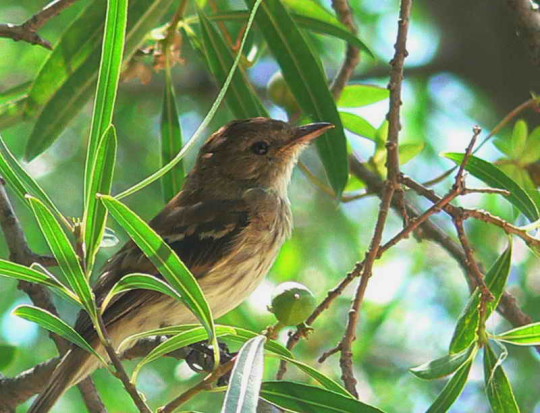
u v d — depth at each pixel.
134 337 7.66
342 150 10.61
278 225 11.32
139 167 16.30
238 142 11.52
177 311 10.38
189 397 7.03
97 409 9.69
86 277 7.04
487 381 8.29
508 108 14.98
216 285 10.93
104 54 7.25
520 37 10.55
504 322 14.69
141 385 14.41
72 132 16.16
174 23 10.87
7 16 15.88
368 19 17.48
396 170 8.97
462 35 15.71
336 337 14.77
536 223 8.41
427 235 11.29
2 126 11.02
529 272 15.31
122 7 7.25
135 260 10.45
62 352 9.91
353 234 16.27
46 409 9.29
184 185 11.84
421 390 15.25
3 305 14.96
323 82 10.62
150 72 11.14
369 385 15.20
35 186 7.21
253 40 11.97
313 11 12.05
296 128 11.64
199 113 17.00
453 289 15.93
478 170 8.92
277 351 7.54
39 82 10.21
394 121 9.17
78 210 15.77
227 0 14.70
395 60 9.32
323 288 15.60
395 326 15.79
